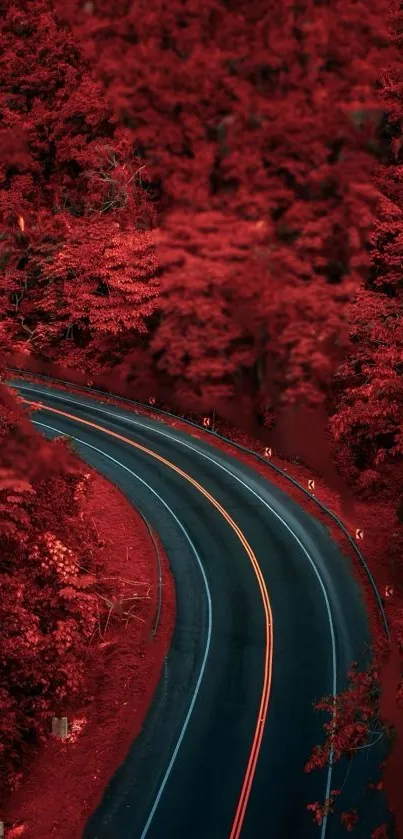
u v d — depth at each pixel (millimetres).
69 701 26453
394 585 32406
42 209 56469
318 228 47312
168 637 29750
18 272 54906
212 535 36062
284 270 48375
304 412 46406
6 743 23391
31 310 55875
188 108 51375
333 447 44062
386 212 44500
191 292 49031
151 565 33906
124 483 39969
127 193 52938
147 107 52469
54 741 24938
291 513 38156
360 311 41312
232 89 50344
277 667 27812
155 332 51406
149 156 53531
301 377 46625
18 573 26000
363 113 48031
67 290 50875
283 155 49531
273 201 49562
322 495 40250
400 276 43688
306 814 21453
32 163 57969
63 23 55500
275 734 24594
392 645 21875
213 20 50031
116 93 52656
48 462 30891
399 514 37406
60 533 30297
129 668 28219
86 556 31531
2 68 56781
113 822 21547
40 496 29375
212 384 50156
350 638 29328
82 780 23266
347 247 47750
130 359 52344
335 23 48188
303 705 25859
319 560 34375
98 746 24625
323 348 46219
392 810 21312
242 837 20766
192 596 32062
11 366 54219
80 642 27875
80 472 32188
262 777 22859
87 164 55094
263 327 48906
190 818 21516
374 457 42250
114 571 32875
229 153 50562
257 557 34500
